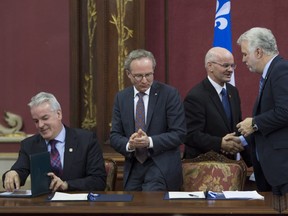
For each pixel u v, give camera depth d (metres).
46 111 3.99
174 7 6.04
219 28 5.53
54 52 6.04
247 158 4.69
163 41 6.02
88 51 5.79
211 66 4.65
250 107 5.99
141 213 3.19
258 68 3.95
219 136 4.62
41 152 3.95
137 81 4.20
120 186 5.59
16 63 6.09
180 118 4.24
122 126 4.34
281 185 3.79
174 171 4.22
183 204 3.29
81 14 5.78
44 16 6.05
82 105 5.82
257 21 5.96
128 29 5.69
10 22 6.07
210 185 4.34
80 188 3.93
